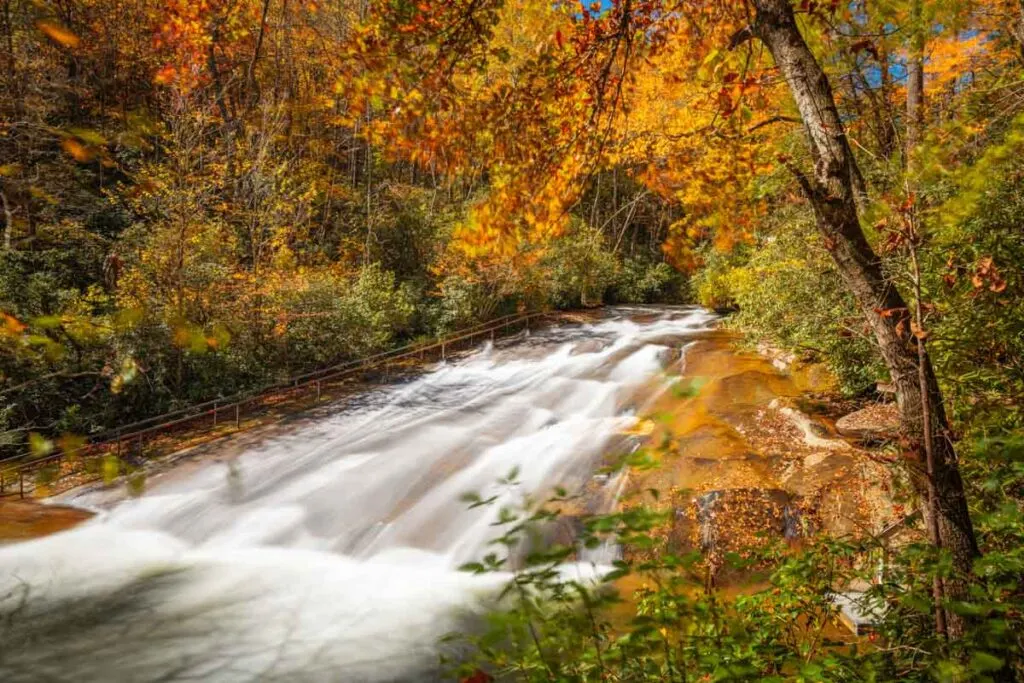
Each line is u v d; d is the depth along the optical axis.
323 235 21.44
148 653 5.97
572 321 20.47
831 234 2.89
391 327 17.84
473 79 4.12
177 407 12.40
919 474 2.81
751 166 4.93
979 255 3.90
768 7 3.05
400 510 8.89
